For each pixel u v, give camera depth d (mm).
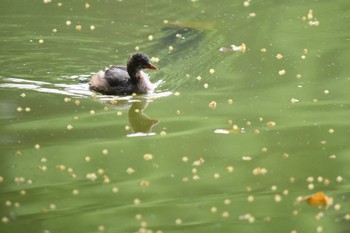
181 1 46344
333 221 23469
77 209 24719
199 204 24891
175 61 38781
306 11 44812
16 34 42312
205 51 39688
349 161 27625
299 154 28375
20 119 32156
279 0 46562
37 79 37031
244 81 35906
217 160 28141
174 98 34688
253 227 23281
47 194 25828
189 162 28016
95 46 40812
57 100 34469
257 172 26859
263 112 32312
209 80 36344
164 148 29312
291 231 22938
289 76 36125
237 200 25078
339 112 32000
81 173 27328
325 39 40500
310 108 32562
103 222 23812
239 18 43969
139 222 23719
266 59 38281
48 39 41688
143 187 26172
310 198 24734
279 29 42219
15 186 26422
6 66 38500
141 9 45500
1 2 46438
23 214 24484
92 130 31172
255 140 29719
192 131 30750
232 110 32688
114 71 36625
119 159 28391
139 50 40219
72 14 44938
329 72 36344
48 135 30594
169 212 24359
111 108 33688
